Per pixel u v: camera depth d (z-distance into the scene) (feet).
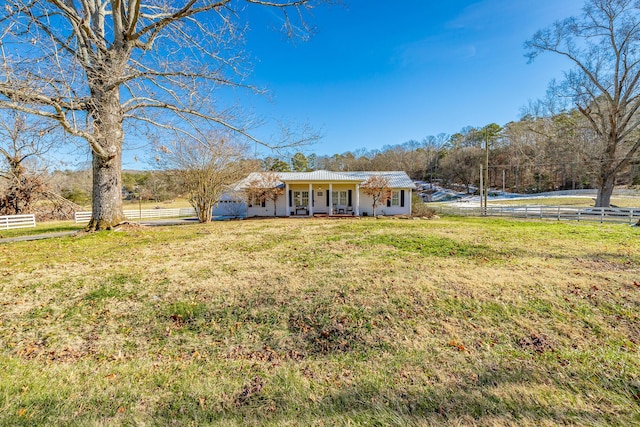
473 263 19.29
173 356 9.60
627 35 60.03
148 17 28.55
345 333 10.75
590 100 67.67
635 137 68.13
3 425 6.44
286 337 10.69
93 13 30.12
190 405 7.11
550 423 6.15
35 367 8.85
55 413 6.83
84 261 21.04
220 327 11.53
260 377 8.28
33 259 21.59
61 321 12.05
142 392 7.63
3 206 63.41
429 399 7.06
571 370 8.12
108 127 29.09
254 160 63.05
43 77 18.37
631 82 62.64
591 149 73.00
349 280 15.80
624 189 124.57
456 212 78.84
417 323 11.23
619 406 6.64
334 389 7.61
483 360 8.76
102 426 6.42
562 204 101.60
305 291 14.43
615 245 25.31
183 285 15.75
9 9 16.56
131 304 13.57
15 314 12.55
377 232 35.06
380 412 6.63
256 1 23.67
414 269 17.79
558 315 11.63
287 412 6.77
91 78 22.33
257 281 16.12
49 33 19.03
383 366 8.64
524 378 7.80
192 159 52.37
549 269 17.69
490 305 12.55
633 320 11.03
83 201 98.02
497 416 6.40
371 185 69.05
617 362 8.45
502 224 46.09
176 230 38.93
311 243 27.96
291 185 74.13
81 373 8.55
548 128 84.74
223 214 71.87
